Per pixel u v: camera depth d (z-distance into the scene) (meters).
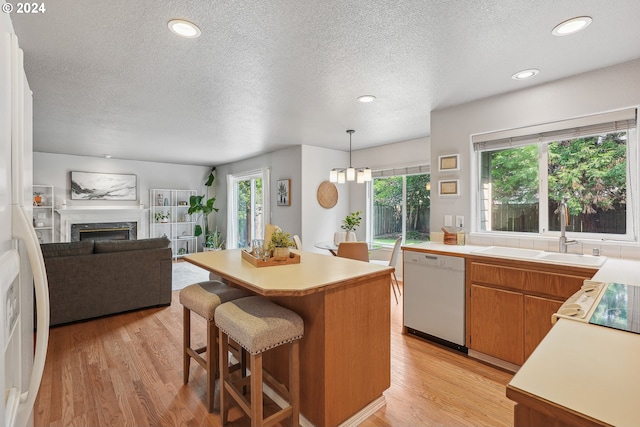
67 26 1.87
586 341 0.93
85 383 2.23
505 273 2.42
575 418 0.60
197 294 2.09
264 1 1.65
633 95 2.30
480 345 2.56
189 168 7.92
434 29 1.91
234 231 7.67
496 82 2.70
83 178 6.50
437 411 1.95
